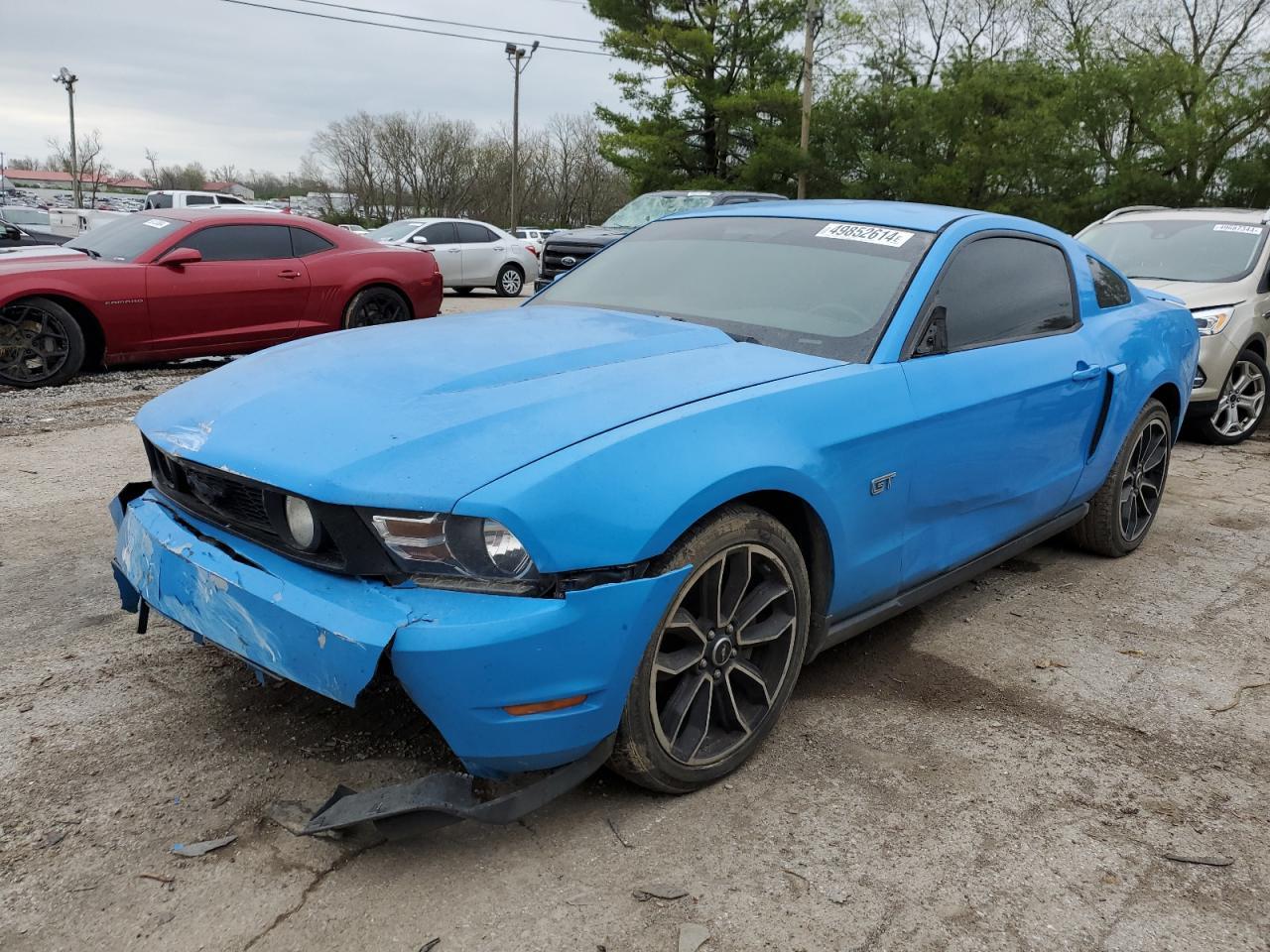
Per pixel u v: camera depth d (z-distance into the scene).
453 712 2.07
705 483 2.28
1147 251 8.09
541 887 2.16
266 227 8.91
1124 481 4.48
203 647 3.23
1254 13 32.81
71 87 54.53
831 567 2.76
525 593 2.08
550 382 2.47
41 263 7.91
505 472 2.10
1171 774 2.75
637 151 35.41
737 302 3.29
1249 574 4.48
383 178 71.31
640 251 3.87
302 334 9.04
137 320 8.07
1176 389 4.71
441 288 10.20
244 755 2.61
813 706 3.07
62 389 7.70
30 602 3.57
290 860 2.21
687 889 2.17
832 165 31.62
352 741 2.68
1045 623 3.84
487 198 71.00
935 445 3.02
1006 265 3.64
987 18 36.91
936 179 28.66
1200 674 3.41
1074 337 3.89
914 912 2.14
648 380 2.54
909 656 3.48
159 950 1.94
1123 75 27.98
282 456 2.23
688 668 2.45
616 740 2.33
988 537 3.51
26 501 4.77
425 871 2.20
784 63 34.62
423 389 2.42
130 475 5.28
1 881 2.11
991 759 2.79
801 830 2.41
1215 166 27.61
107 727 2.73
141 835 2.28
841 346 2.99
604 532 2.13
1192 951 2.06
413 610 2.06
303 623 2.10
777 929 2.06
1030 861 2.34
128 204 69.38
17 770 2.51
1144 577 4.41
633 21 34.44
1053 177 28.03
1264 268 7.45
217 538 2.43
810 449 2.58
